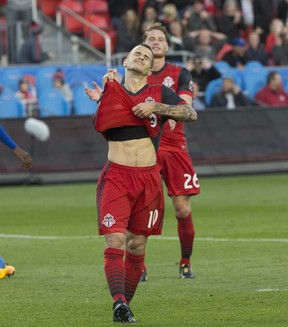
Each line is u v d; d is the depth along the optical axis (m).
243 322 17.05
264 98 54.44
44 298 20.00
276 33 62.94
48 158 47.03
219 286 21.06
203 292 20.33
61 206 38.47
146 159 17.72
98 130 17.73
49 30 62.31
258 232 30.09
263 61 60.62
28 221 34.28
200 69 54.94
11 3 58.78
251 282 21.42
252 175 48.84
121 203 17.47
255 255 25.62
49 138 47.19
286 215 34.25
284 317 17.41
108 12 63.84
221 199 39.62
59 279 22.50
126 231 18.05
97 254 26.64
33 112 51.94
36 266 24.66
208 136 48.97
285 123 50.19
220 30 62.28
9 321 17.59
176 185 22.95
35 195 42.69
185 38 59.66
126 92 17.67
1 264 22.84
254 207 36.75
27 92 52.31
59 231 31.62
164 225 32.78
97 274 23.19
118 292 17.00
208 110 49.34
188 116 17.58
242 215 34.50
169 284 21.61
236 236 29.38
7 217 35.50
